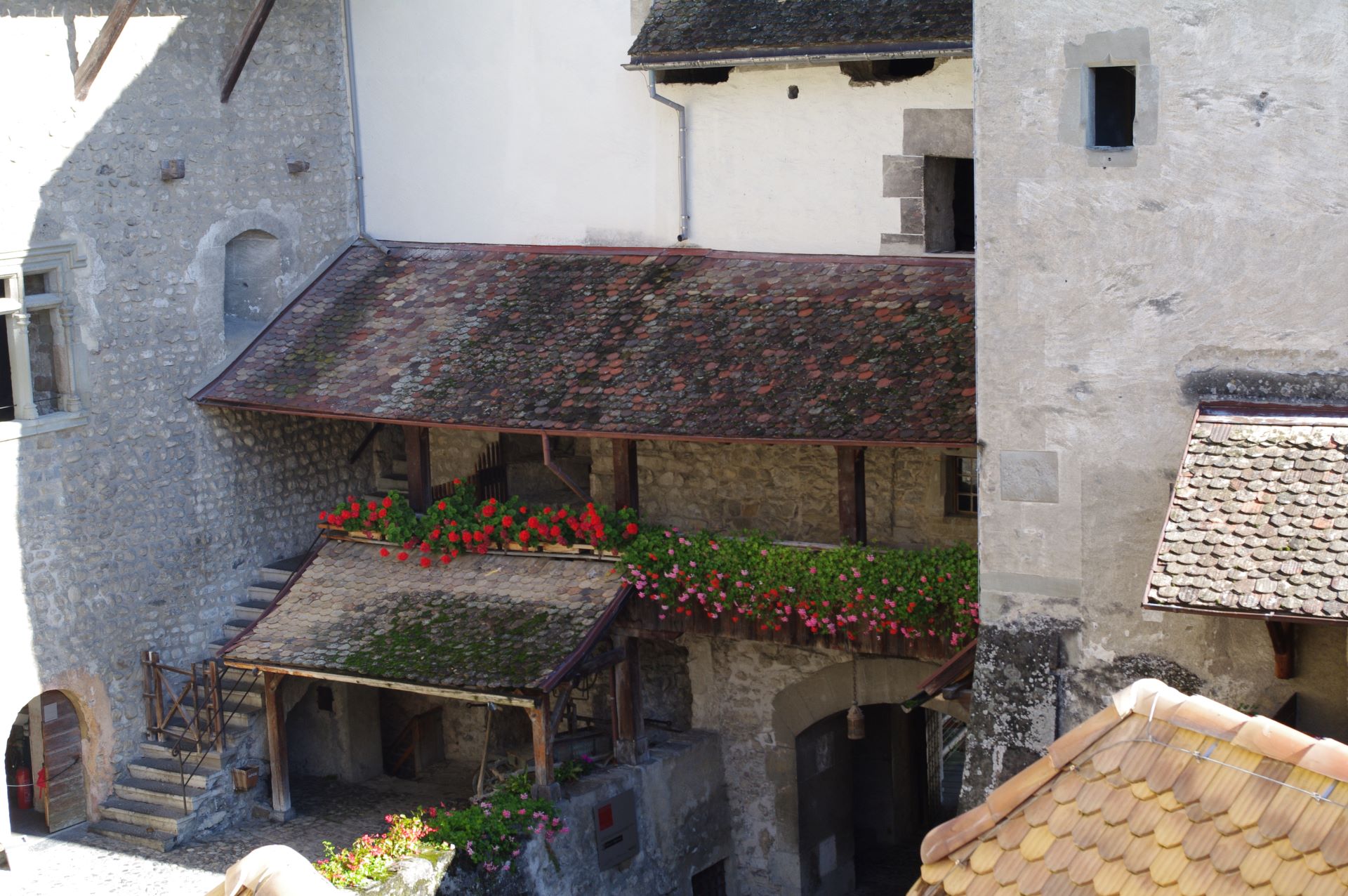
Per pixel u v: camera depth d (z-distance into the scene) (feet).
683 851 52.08
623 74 53.01
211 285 53.98
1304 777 20.26
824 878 54.95
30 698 49.42
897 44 45.93
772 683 52.70
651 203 53.36
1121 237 33.86
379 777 57.98
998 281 35.19
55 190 49.06
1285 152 32.19
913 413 43.06
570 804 47.62
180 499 53.62
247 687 53.93
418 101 57.21
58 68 48.91
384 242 58.80
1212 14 32.37
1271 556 29.76
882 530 49.60
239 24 54.34
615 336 49.98
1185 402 33.78
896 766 60.08
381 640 49.14
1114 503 34.60
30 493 49.14
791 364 46.34
